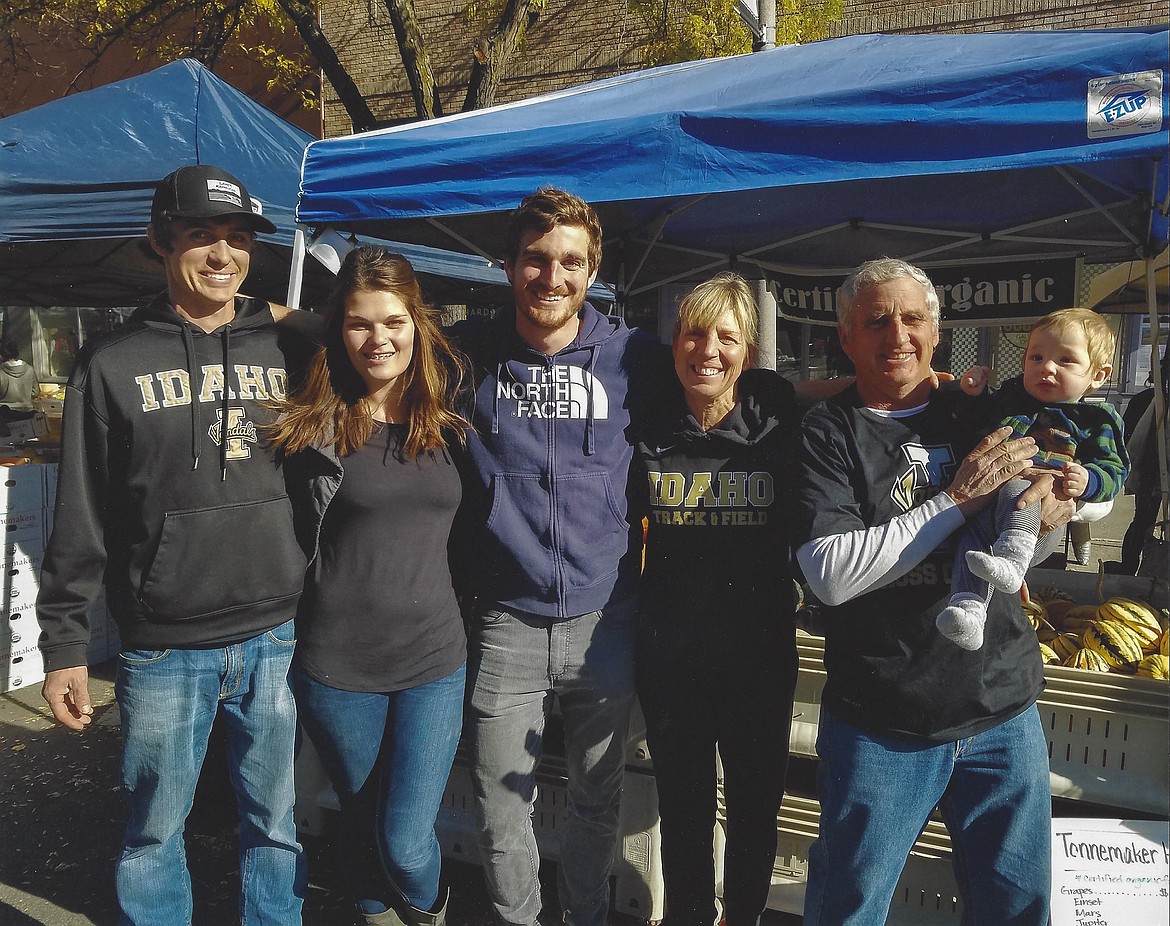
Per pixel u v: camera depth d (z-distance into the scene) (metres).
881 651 1.75
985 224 3.93
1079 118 2.05
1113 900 1.99
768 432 2.07
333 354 2.10
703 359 2.00
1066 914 1.98
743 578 2.05
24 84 11.47
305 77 10.55
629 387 2.17
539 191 2.07
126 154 5.04
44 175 4.64
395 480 2.05
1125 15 7.75
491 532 2.11
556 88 9.89
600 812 2.19
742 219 4.16
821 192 3.72
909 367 1.79
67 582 1.92
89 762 3.69
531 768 2.20
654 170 2.52
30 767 3.64
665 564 2.11
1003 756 1.76
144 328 1.96
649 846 2.49
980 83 2.15
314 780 2.91
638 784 2.50
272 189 5.51
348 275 2.01
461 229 4.32
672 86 3.19
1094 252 3.91
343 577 2.06
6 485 4.42
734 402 2.14
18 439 6.24
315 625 2.09
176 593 1.92
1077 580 3.26
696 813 2.14
